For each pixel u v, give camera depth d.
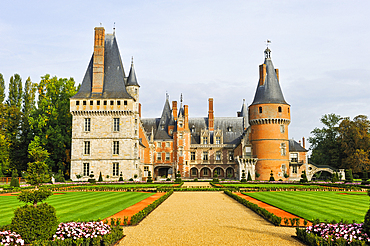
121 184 56.88
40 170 35.44
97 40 69.50
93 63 69.00
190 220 20.48
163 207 26.39
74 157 66.31
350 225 15.19
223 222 19.84
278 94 76.81
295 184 56.19
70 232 14.93
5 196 35.59
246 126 97.00
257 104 76.50
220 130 94.00
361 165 77.88
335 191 42.31
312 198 32.62
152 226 18.64
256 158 75.50
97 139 66.69
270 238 15.98
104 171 66.00
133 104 68.56
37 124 74.50
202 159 91.94
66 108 74.50
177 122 90.25
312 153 106.25
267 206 27.08
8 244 13.26
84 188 43.94
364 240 13.95
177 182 59.84
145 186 49.22
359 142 80.94
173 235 16.53
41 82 79.12
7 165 72.88
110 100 67.31
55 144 71.62
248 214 22.83
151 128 97.44
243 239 15.78
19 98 84.44
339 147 88.00
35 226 14.05
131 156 66.50
